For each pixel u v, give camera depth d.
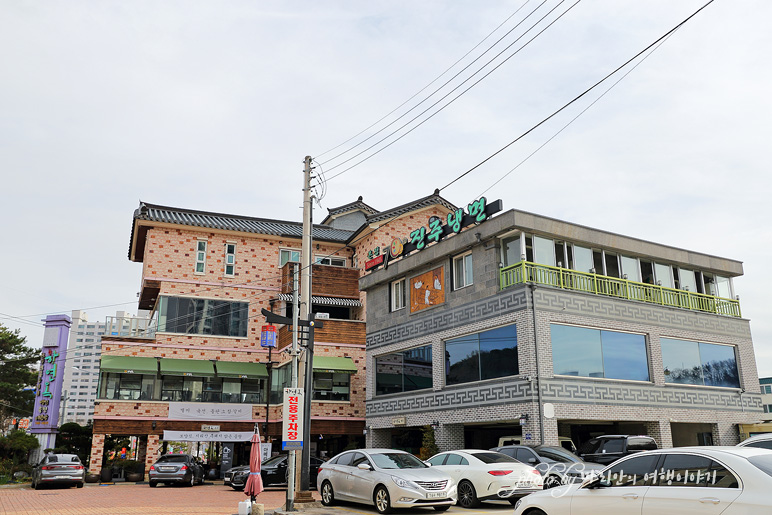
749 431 25.14
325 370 32.97
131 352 34.16
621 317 23.17
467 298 24.06
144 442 36.25
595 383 21.77
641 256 25.06
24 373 50.03
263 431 34.56
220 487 27.08
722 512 7.12
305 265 18.47
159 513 15.62
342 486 16.09
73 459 26.48
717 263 26.94
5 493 23.05
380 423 28.23
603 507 8.34
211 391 34.62
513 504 16.08
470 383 23.17
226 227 36.81
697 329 25.36
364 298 35.56
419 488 14.13
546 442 19.98
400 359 27.89
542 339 20.95
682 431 25.75
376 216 35.28
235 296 36.88
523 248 21.98
